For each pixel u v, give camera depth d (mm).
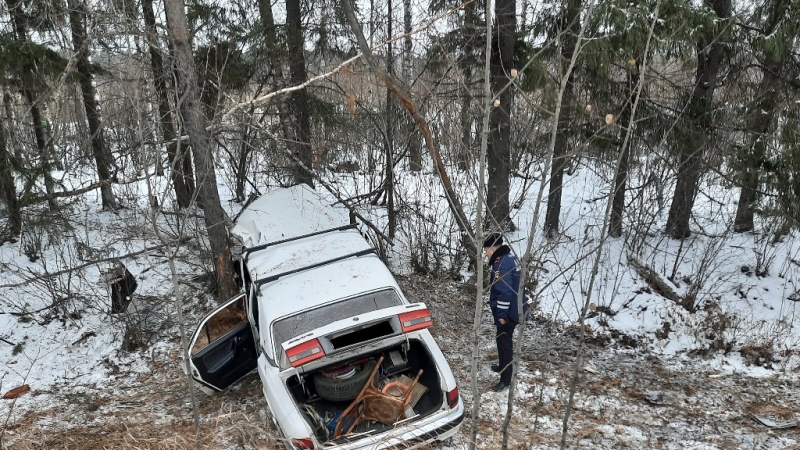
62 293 7941
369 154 10719
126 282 7438
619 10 6242
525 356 6449
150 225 10070
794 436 4828
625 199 10383
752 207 7992
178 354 6898
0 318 7750
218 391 5738
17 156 8359
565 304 7574
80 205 12453
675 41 6309
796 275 8070
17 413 5793
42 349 7113
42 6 7000
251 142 9453
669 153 8000
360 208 10742
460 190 8141
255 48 8859
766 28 7562
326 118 9180
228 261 7035
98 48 6645
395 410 4562
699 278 7367
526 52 7457
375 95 9359
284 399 4438
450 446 4742
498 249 5293
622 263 8367
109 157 11156
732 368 6207
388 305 5059
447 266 8930
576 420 5145
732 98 8461
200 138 5754
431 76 7930
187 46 5410
